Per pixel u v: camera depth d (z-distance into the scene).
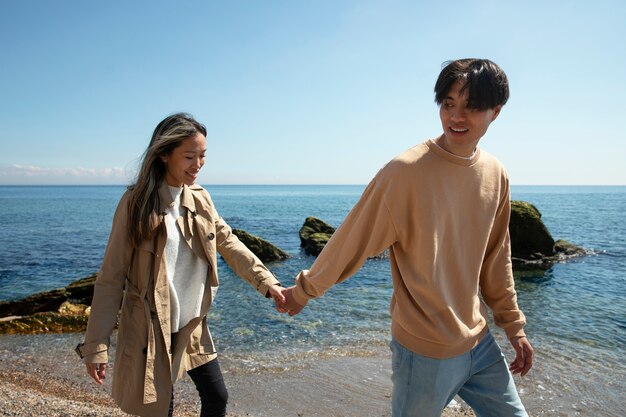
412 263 2.00
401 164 1.91
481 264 2.14
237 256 2.85
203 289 2.61
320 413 4.34
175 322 2.45
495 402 2.15
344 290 10.58
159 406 2.35
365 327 7.46
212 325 7.57
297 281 2.39
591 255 16.50
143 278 2.35
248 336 6.96
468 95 1.82
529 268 14.07
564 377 5.33
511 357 6.03
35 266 15.09
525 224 15.24
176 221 2.48
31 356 6.08
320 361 5.80
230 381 5.11
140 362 2.33
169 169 2.46
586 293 10.52
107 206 60.84
